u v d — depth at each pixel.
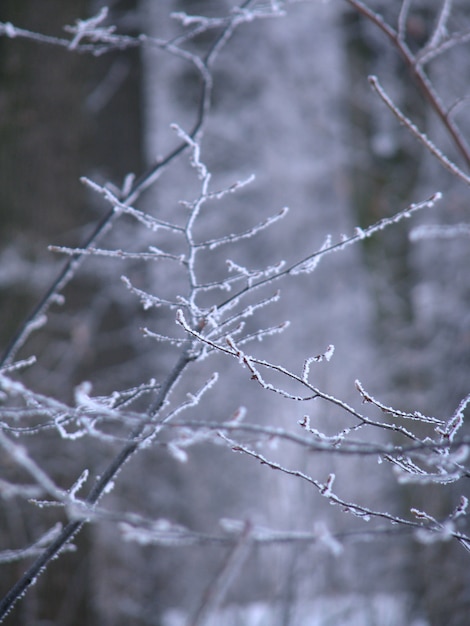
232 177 19.20
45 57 9.77
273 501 7.82
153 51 18.33
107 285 10.01
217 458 13.80
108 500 10.04
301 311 19.59
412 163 15.40
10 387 2.98
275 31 20.12
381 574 9.10
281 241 20.22
